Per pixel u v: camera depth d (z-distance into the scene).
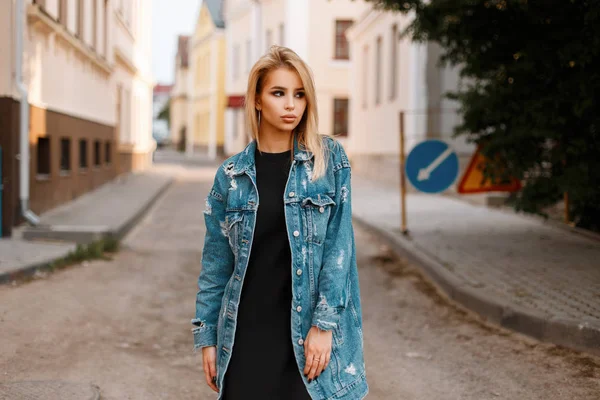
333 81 34.69
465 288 7.55
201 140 58.66
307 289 2.84
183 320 7.10
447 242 10.70
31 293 7.59
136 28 28.19
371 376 5.45
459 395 4.98
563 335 5.82
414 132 20.02
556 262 8.68
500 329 6.53
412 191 20.25
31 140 11.97
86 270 9.20
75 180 16.11
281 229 2.88
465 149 19.09
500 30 9.17
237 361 2.87
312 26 34.38
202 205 18.69
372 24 26.16
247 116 2.96
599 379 5.08
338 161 2.94
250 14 43.19
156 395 4.96
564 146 8.65
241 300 2.89
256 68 2.89
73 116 15.51
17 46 10.80
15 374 5.18
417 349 6.13
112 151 22.17
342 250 2.86
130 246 11.62
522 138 8.84
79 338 6.17
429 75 19.55
